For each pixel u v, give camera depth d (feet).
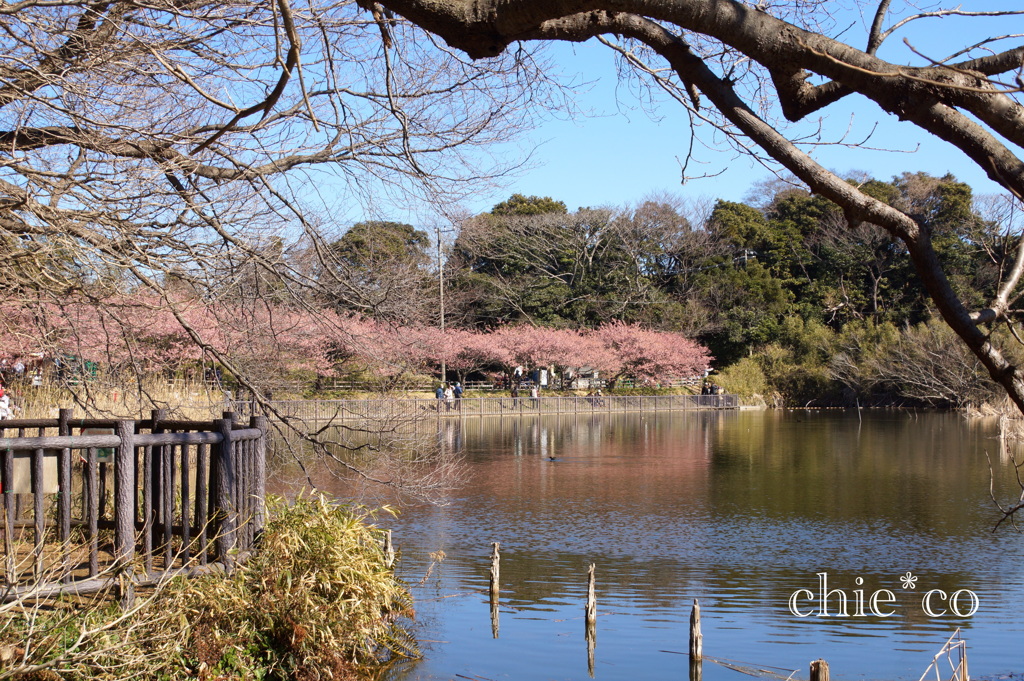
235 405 36.19
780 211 200.23
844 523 52.31
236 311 29.50
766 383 175.42
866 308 179.83
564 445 97.35
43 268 21.52
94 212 20.48
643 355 176.55
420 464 49.70
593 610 31.32
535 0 10.37
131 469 19.74
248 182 25.21
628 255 190.70
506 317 179.01
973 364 135.03
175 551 23.80
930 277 9.11
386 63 19.93
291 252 27.86
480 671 26.76
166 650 18.11
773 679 27.02
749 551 44.75
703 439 104.99
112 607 18.93
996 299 9.23
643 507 57.62
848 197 9.25
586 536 48.29
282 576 21.59
